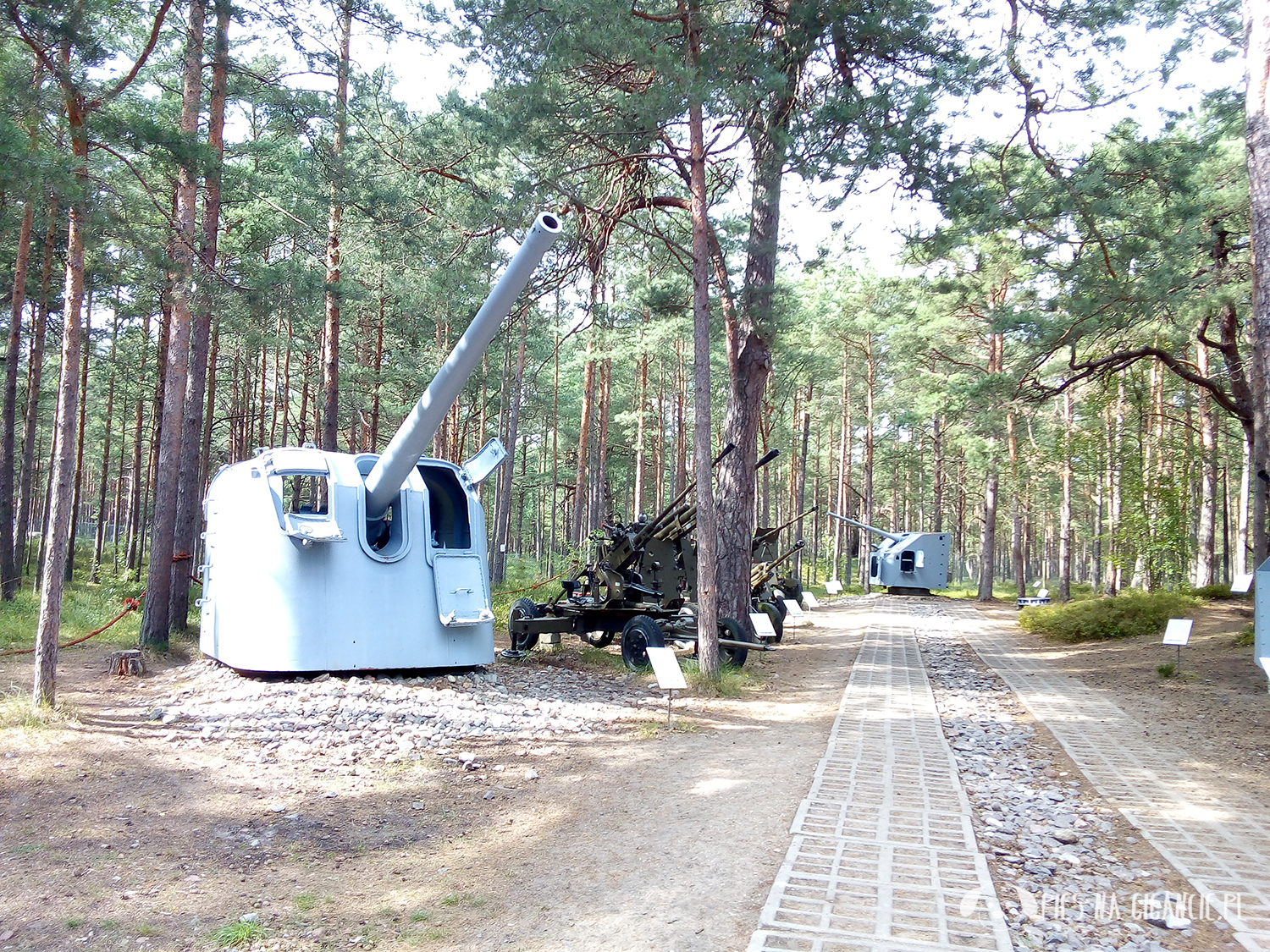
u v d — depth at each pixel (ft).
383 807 20.04
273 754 23.31
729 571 44.93
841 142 38.01
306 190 49.06
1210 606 61.72
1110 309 46.83
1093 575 120.78
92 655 37.86
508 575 111.45
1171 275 43.65
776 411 118.73
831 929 13.75
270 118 46.39
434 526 36.60
